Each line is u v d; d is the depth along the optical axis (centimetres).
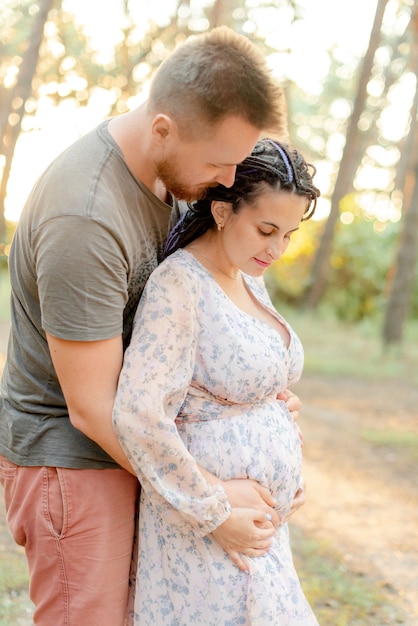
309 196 200
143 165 194
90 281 183
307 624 205
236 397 200
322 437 661
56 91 1552
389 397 861
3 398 213
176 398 193
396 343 1141
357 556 413
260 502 200
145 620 203
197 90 176
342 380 942
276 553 206
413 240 1145
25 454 204
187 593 198
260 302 220
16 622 302
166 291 193
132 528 208
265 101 179
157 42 1448
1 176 1457
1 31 1672
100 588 202
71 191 184
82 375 187
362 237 1625
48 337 188
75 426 192
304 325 1388
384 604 360
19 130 1223
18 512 209
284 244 204
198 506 188
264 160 196
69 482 199
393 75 2102
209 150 181
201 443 199
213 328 198
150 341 189
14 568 345
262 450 203
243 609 197
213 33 181
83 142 194
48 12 1164
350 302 1600
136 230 196
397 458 610
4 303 1184
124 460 191
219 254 208
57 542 202
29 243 191
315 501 496
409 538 446
